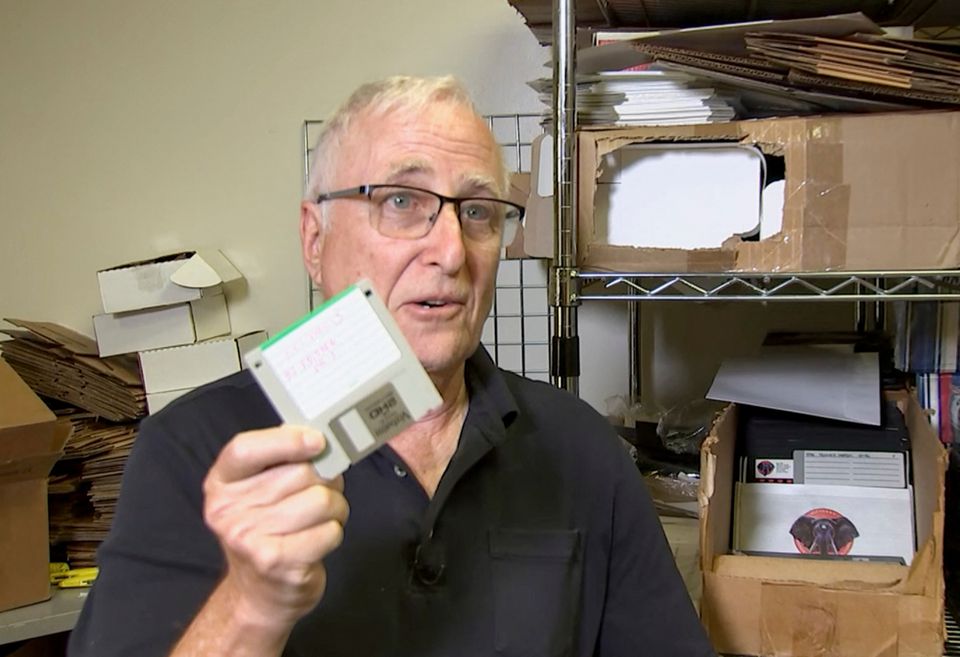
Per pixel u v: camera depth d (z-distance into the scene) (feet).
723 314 5.32
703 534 3.44
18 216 5.99
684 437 4.72
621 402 5.35
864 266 3.49
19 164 5.95
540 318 5.56
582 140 3.66
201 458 2.74
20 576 4.18
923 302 4.25
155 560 2.51
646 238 3.75
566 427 3.38
